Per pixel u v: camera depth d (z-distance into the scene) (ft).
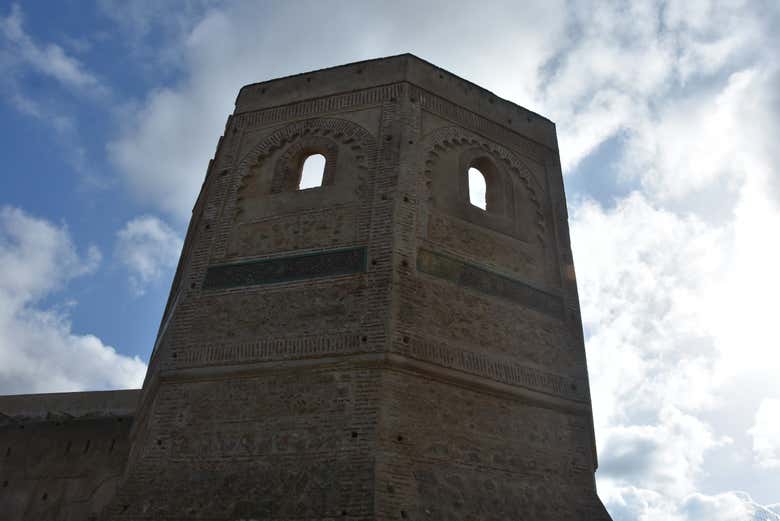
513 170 57.77
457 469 39.70
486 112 59.06
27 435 65.92
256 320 45.24
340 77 57.62
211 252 50.24
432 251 47.52
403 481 37.11
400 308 43.24
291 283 46.26
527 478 42.22
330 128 54.70
